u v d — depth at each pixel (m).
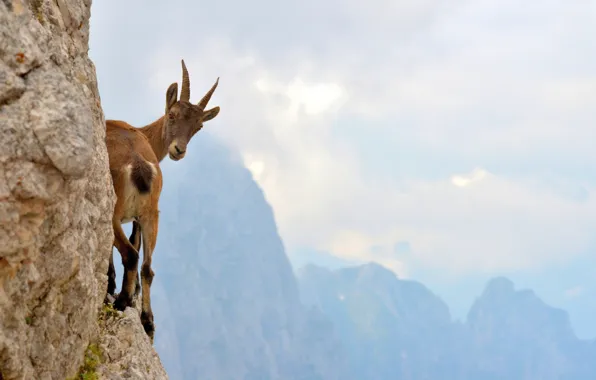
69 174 12.99
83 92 15.84
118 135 19.03
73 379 15.18
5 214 12.40
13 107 12.70
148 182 18.44
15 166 12.52
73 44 16.30
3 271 12.67
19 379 13.22
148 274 18.84
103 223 16.72
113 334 17.12
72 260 14.27
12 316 13.04
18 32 13.18
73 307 14.78
